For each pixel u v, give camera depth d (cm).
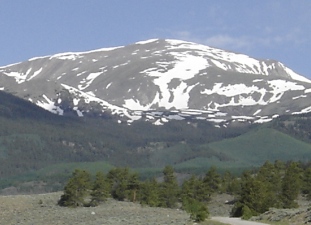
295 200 10244
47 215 8575
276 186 10125
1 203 9575
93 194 9950
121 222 7150
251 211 7394
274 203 9050
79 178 9844
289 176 10181
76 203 9681
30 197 10312
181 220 6856
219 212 10294
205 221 6241
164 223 6575
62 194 10475
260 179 9838
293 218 5925
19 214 8781
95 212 8806
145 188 10644
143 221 7100
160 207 10306
